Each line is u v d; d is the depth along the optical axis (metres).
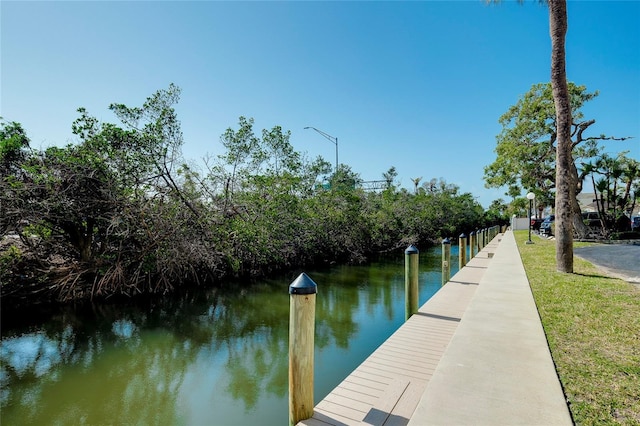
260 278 13.44
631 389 3.08
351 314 9.10
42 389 5.47
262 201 13.77
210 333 7.82
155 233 10.62
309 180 17.98
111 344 7.22
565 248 9.09
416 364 4.09
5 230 8.53
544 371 3.31
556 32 8.94
